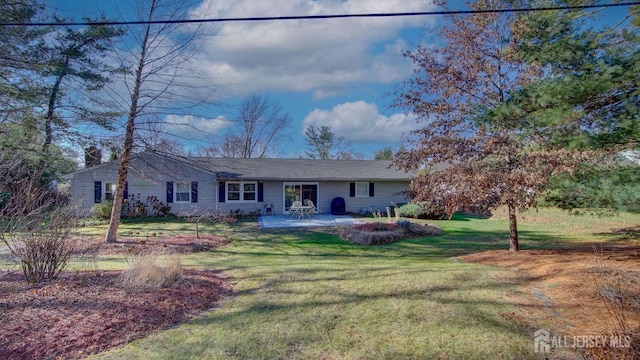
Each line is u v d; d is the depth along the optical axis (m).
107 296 4.14
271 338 3.36
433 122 7.81
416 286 4.79
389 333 3.41
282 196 19.52
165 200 17.81
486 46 7.42
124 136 10.61
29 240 4.63
